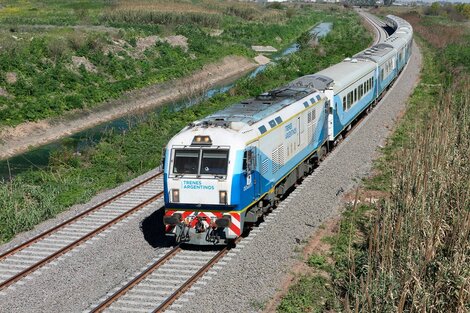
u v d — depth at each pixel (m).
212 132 17.02
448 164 20.12
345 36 84.50
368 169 25.36
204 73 57.06
